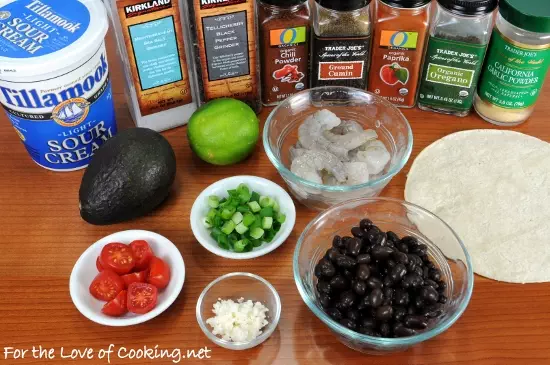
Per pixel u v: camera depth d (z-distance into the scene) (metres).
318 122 1.05
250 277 0.92
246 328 0.86
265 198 0.98
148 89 1.08
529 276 0.93
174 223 1.02
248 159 1.11
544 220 0.99
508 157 1.08
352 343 0.83
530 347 0.87
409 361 0.85
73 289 0.88
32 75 0.91
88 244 0.99
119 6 0.98
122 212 0.95
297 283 0.84
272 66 1.12
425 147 1.11
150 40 1.03
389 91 1.17
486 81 1.12
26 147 1.07
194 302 0.92
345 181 0.98
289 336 0.88
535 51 1.03
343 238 0.88
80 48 0.93
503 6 1.03
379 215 0.95
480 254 0.96
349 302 0.80
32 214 1.03
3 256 0.98
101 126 1.05
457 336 0.88
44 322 0.90
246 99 1.15
